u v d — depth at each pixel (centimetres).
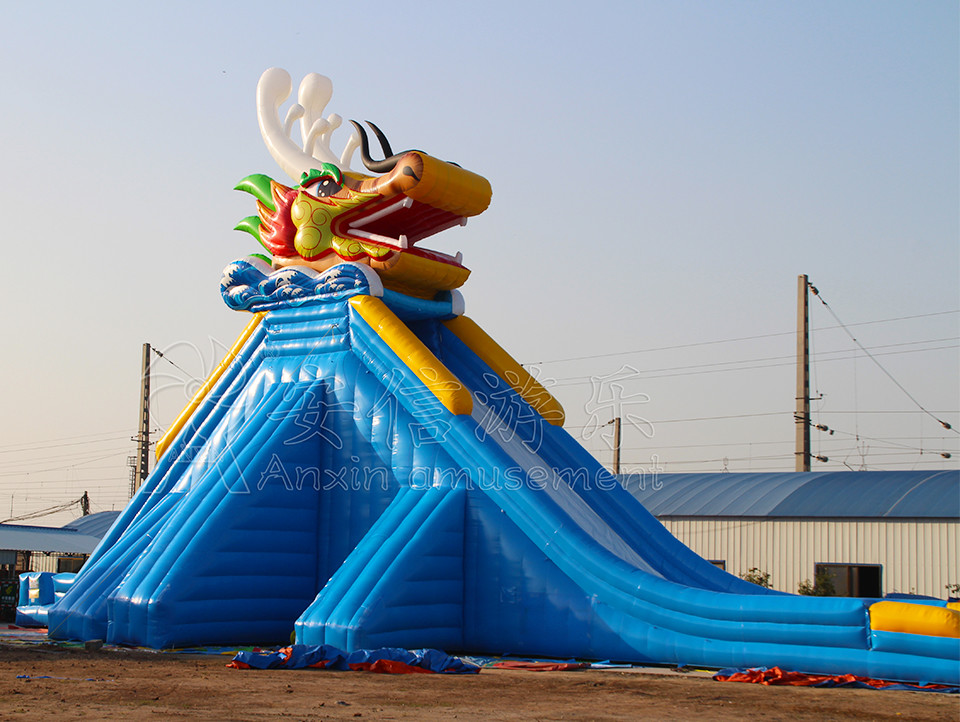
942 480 3192
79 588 2075
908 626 1500
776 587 3250
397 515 1975
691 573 1961
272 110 2411
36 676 1398
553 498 1931
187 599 1892
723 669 1642
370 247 2156
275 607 2034
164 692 1267
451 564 1936
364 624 1745
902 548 3031
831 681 1488
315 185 2248
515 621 1892
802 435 3725
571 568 1833
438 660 1596
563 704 1236
